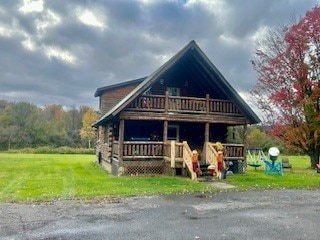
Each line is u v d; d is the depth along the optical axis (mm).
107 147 21609
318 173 20047
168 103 17797
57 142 59188
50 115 74750
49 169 21156
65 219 8023
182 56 17453
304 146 23719
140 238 6648
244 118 19391
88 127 60469
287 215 8727
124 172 17000
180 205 9797
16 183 13938
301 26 22922
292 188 13484
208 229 7336
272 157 19297
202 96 21031
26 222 7719
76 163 27078
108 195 11062
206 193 11867
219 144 17578
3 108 62844
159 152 17547
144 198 10758
